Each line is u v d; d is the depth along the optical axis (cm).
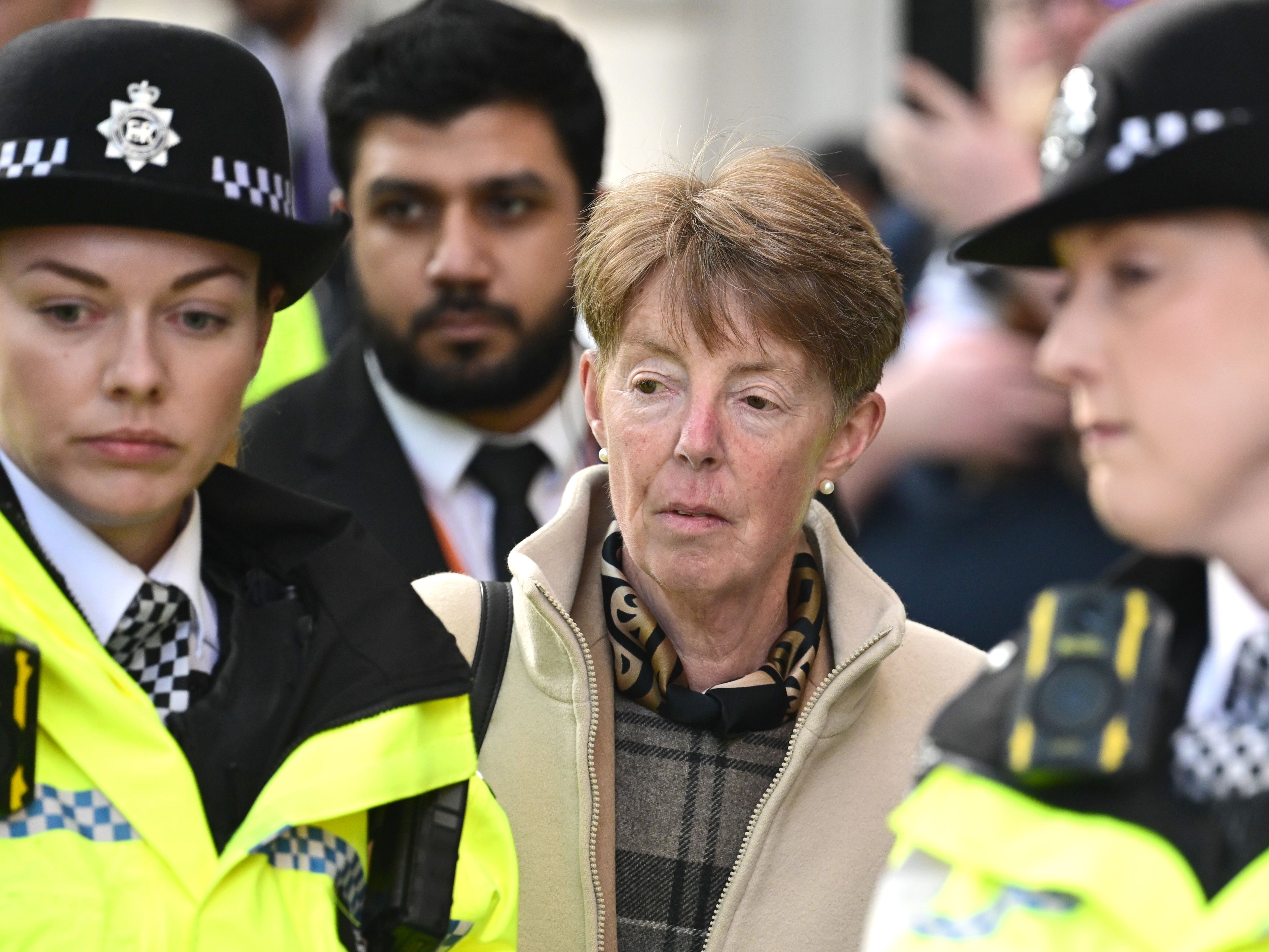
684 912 888
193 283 700
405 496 1144
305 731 742
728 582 859
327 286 1488
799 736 880
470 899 792
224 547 802
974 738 616
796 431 855
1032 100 1431
